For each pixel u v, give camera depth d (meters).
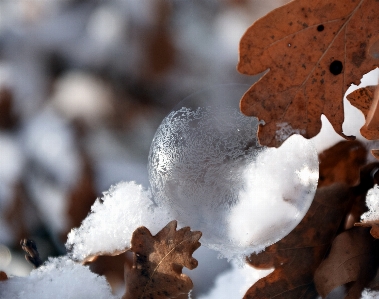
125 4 0.85
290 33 0.47
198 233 0.48
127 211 0.50
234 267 0.52
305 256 0.49
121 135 0.80
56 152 0.78
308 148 0.48
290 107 0.47
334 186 0.50
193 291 0.52
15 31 0.86
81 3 0.87
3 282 0.49
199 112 0.48
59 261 0.50
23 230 0.73
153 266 0.48
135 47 0.84
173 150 0.48
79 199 0.74
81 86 0.83
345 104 0.50
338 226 0.49
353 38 0.47
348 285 0.49
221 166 0.47
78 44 0.85
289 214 0.48
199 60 0.85
